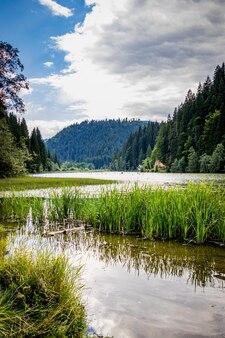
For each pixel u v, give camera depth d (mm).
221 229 6082
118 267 4328
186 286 3617
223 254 5129
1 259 3475
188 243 5977
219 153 72812
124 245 5766
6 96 23562
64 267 3375
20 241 5539
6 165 27922
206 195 6660
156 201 6812
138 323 2748
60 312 2736
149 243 5965
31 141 96938
